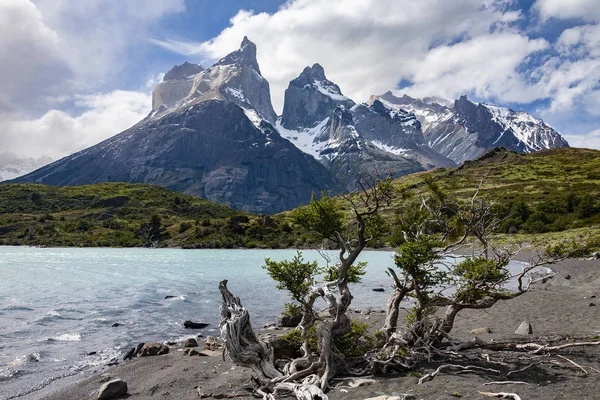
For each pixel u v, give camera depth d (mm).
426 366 14258
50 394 14562
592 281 39625
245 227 165375
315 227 15562
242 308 14117
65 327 26938
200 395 12867
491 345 15859
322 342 13438
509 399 10789
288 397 12180
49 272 65438
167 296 40562
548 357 14656
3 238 174000
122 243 165750
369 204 15609
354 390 12078
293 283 15609
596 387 11500
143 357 19438
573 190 167250
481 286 15172
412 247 14875
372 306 34781
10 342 22766
